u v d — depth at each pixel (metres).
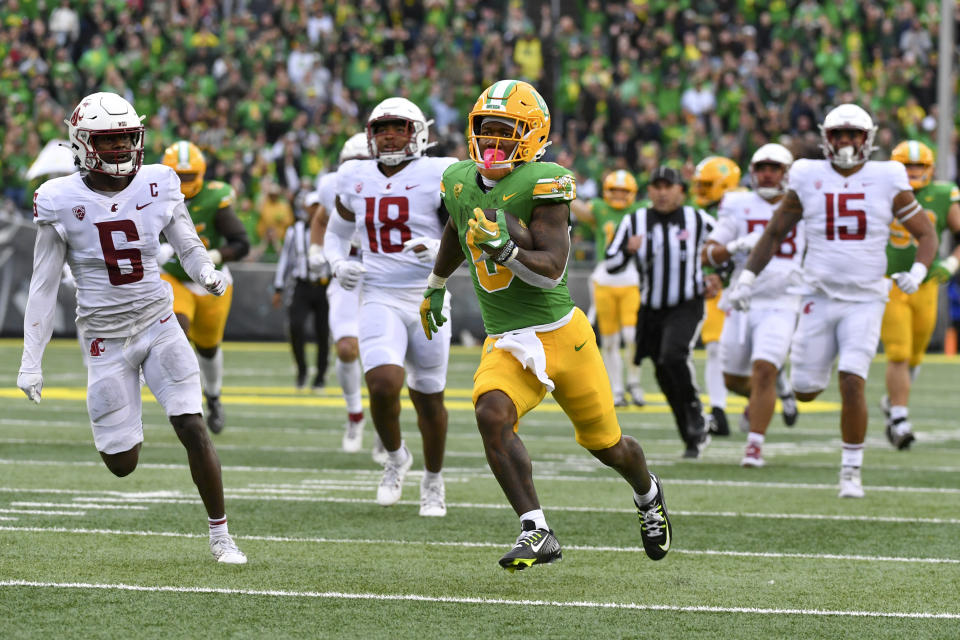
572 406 17.00
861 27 79.75
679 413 31.86
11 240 68.00
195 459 17.83
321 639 14.13
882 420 41.47
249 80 75.38
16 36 77.50
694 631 14.75
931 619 15.49
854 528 21.95
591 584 17.28
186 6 78.25
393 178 22.59
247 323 69.50
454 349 67.94
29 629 14.33
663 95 75.81
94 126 16.94
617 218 43.59
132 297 17.66
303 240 46.75
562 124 77.75
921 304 33.19
